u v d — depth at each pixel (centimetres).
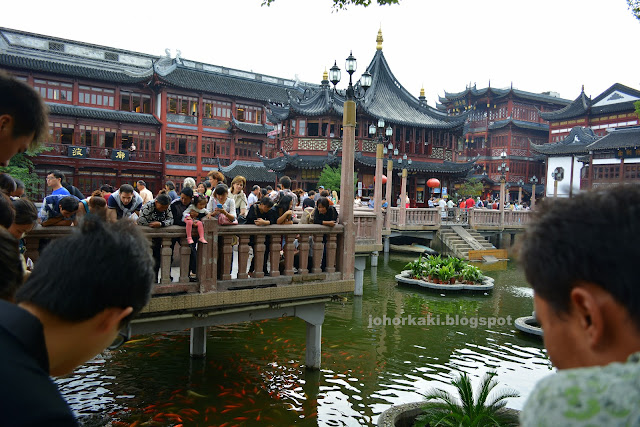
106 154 3788
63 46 3897
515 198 5797
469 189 4831
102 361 815
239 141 4628
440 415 503
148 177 4125
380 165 1623
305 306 751
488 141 5962
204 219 597
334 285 734
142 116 4075
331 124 3328
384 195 3459
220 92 4400
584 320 88
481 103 6066
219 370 788
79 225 132
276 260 678
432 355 907
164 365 804
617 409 70
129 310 129
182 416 621
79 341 123
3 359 94
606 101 4747
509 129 5709
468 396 509
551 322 96
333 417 638
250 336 982
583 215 89
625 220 84
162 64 4372
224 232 620
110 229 133
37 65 3588
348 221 749
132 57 4272
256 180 4425
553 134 5266
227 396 689
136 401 662
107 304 123
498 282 1731
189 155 4344
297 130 3412
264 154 4766
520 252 103
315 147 3344
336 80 1102
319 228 717
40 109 196
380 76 3775
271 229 665
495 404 536
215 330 1020
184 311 596
